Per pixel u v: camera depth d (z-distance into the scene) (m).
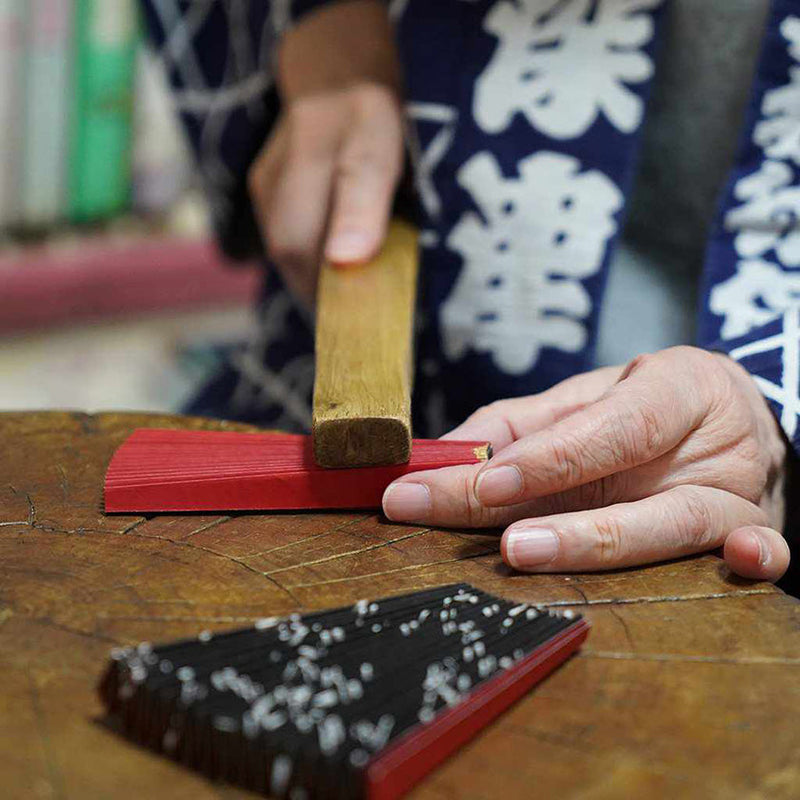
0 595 0.71
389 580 0.76
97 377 2.83
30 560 0.76
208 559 0.78
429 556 0.80
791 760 0.57
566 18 1.25
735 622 0.72
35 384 2.75
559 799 0.54
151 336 3.14
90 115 2.84
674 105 1.32
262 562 0.78
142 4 1.62
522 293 1.27
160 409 2.67
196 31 1.59
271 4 1.50
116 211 3.12
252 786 0.53
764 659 0.67
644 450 0.82
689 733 0.59
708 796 0.54
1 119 2.73
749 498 0.88
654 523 0.80
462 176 1.28
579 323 1.25
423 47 1.30
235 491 0.85
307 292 1.41
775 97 1.12
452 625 0.65
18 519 0.83
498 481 0.79
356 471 0.86
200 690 0.55
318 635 0.62
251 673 0.57
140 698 0.56
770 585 0.78
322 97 1.42
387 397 0.87
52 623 0.68
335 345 0.98
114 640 0.66
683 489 0.84
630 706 0.62
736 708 0.62
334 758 0.51
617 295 1.38
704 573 0.80
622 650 0.68
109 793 0.53
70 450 0.97
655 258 1.39
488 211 1.28
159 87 2.96
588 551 0.78
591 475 0.81
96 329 3.11
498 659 0.62
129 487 0.84
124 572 0.75
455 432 0.92
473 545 0.83
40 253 2.99
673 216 1.37
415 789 0.54
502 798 0.54
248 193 1.67
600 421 0.81
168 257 3.18
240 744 0.53
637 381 0.85
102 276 3.06
